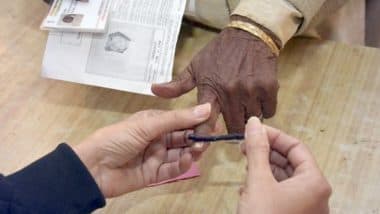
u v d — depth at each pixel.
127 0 0.67
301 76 0.67
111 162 0.55
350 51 0.69
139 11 0.66
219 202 0.58
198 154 0.56
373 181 0.58
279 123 0.63
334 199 0.57
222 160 0.60
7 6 0.76
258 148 0.47
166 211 0.57
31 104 0.66
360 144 0.61
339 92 0.65
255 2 0.60
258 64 0.58
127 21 0.65
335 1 0.69
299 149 0.50
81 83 0.64
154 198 0.58
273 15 0.59
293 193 0.47
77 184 0.50
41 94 0.67
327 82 0.66
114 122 0.64
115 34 0.65
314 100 0.65
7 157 0.61
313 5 0.62
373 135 0.62
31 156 0.61
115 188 0.56
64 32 0.65
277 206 0.46
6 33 0.73
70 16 0.65
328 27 0.77
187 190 0.58
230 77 0.57
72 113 0.65
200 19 0.71
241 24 0.59
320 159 0.60
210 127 0.56
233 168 0.60
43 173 0.50
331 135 0.62
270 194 0.46
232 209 0.57
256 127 0.48
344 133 0.62
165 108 0.65
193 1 0.69
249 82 0.57
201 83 0.58
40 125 0.64
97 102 0.66
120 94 0.66
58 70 0.64
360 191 0.58
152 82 0.63
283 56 0.69
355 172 0.59
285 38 0.61
